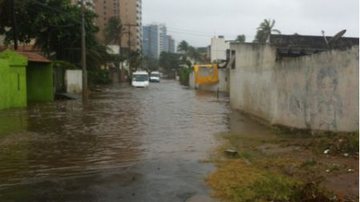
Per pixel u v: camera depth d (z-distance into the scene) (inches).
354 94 467.8
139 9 3319.4
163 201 281.3
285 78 584.1
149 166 378.9
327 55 494.6
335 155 398.6
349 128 474.6
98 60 1850.4
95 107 983.0
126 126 651.5
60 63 1379.2
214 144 491.5
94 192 301.9
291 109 570.9
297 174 339.3
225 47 2955.2
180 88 2126.0
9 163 400.2
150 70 5017.2
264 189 297.9
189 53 4065.0
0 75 896.9
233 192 294.8
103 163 395.9
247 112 800.9
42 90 1176.2
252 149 457.4
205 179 331.3
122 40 3986.2
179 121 717.3
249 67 780.0
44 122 698.2
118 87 2137.1
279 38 764.6
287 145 464.4
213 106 1021.8
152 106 1016.9
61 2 1510.8
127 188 310.5
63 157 425.1
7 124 672.4
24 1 1369.3
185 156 422.3
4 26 1473.9
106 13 3132.4
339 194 281.9
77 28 1592.0
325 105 502.9
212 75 1803.6
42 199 287.4
